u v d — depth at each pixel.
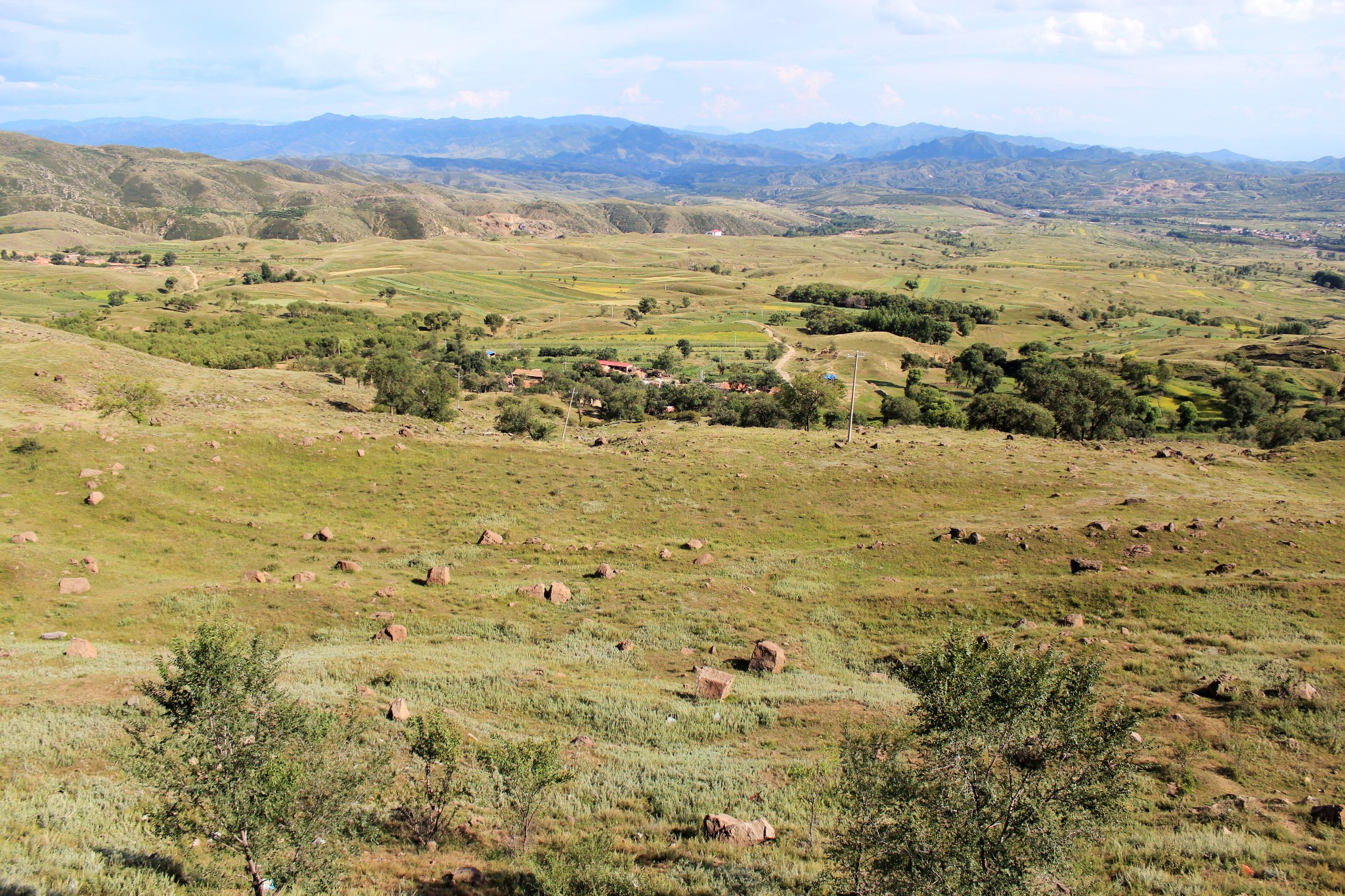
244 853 11.49
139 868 12.17
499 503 50.31
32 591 30.41
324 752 12.39
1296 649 24.73
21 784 15.20
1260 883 13.47
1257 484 52.28
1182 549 36.81
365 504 48.44
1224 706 21.42
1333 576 31.73
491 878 13.82
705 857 15.15
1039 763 10.48
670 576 37.91
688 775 19.41
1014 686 10.47
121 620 29.00
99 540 37.47
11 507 38.53
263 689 11.48
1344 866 14.04
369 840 13.22
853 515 48.16
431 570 36.66
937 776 10.73
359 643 28.89
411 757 19.00
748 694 24.98
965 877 9.83
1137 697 22.38
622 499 51.62
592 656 28.84
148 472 45.34
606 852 15.01
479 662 27.17
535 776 15.54
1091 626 28.89
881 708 23.47
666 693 25.36
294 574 35.66
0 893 10.37
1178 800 16.95
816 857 14.98
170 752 12.07
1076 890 11.59
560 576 38.34
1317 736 19.41
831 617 32.56
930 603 32.56
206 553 38.38
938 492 51.41
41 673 21.72
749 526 47.00
